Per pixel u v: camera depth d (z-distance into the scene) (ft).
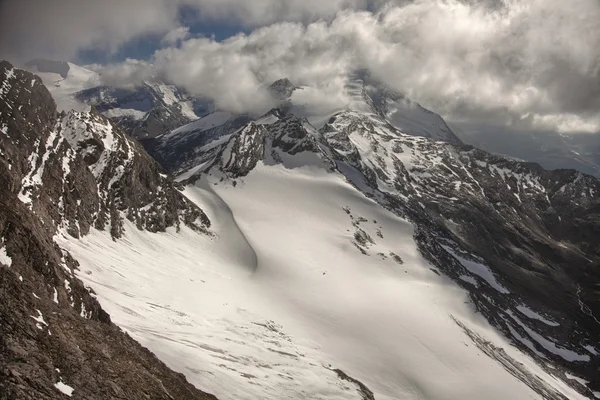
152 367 142.92
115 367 115.34
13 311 103.04
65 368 99.14
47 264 160.76
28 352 94.12
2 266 116.98
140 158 470.39
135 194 433.48
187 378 178.40
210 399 160.56
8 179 230.68
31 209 235.20
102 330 140.56
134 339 186.91
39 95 339.98
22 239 155.74
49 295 147.43
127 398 105.60
